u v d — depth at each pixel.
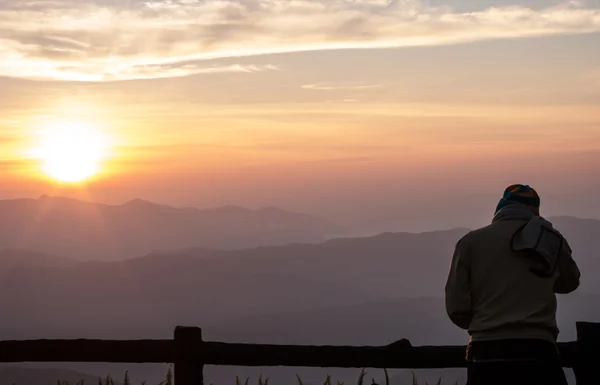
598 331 4.86
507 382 3.68
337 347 4.99
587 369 4.86
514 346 3.71
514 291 3.80
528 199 4.08
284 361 5.01
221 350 5.03
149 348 5.09
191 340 5.05
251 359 5.01
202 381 5.07
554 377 3.70
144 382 5.13
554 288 4.07
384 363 4.94
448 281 4.04
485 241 3.95
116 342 5.12
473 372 3.82
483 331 3.81
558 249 3.88
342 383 5.19
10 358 5.14
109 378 5.11
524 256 3.85
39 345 5.15
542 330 3.75
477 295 3.93
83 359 5.12
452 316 3.99
